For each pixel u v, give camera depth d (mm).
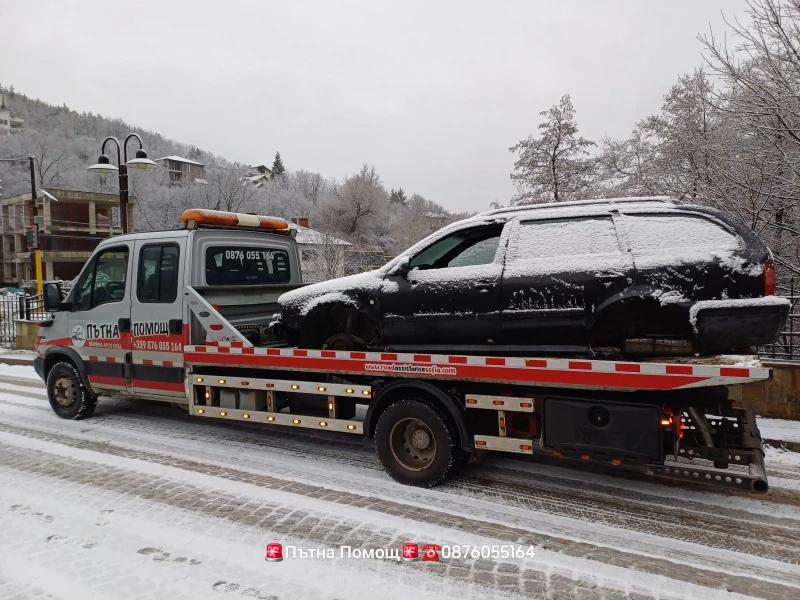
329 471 5441
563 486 5035
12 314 16531
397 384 5059
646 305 4328
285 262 7793
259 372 6059
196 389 6277
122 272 6891
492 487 5016
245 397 6012
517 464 5637
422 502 4672
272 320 6953
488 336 4832
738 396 7102
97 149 93750
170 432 6883
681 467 4078
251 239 7215
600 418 4254
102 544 3939
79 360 7270
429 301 5043
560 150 17969
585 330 4465
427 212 74125
